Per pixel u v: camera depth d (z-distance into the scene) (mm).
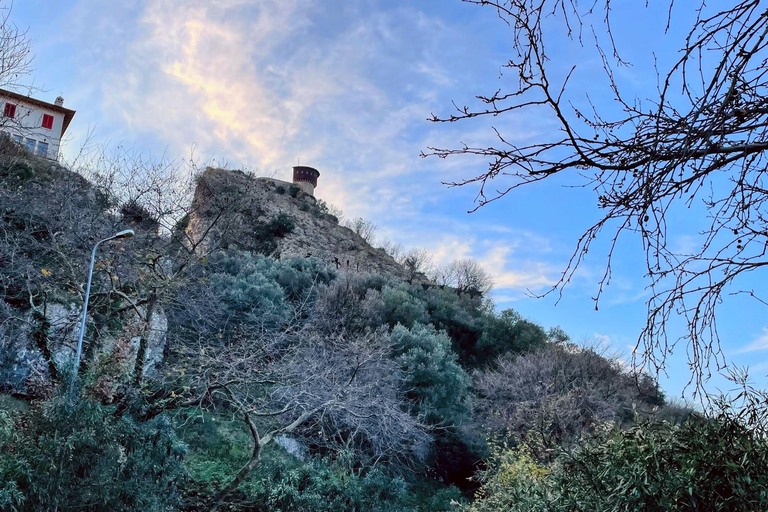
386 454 17266
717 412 4836
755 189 2502
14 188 14930
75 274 12523
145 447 9312
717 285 2586
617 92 2467
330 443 15680
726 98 2002
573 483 5863
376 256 59844
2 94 14492
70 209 13828
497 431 18312
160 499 9211
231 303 19625
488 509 8469
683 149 2207
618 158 2418
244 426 16797
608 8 2346
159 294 12094
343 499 12680
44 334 11016
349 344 16672
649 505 4891
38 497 7250
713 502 4605
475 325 33812
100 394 9094
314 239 56062
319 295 24578
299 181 74750
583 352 23547
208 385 11469
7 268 12688
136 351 11023
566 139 2434
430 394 20891
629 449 5320
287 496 11930
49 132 26469
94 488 8016
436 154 2613
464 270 53656
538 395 20281
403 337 23234
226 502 11938
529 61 2377
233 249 31047
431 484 18750
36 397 10250
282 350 14609
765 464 4484
